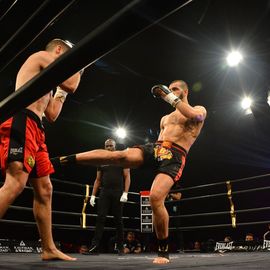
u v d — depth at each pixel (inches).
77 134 377.4
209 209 402.0
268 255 135.3
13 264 77.0
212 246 246.8
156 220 97.5
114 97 318.3
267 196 366.6
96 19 212.8
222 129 363.3
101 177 190.4
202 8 221.8
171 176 101.5
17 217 350.0
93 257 131.2
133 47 256.4
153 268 66.3
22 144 73.5
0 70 34.2
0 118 32.5
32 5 25.1
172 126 110.8
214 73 291.9
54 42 93.2
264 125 336.8
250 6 217.6
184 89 117.6
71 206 384.5
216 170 401.1
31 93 26.5
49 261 91.0
